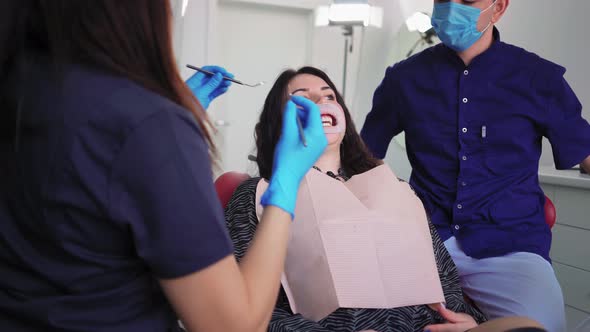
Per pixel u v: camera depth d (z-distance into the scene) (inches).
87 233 24.0
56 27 23.7
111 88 23.9
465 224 67.2
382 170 57.9
